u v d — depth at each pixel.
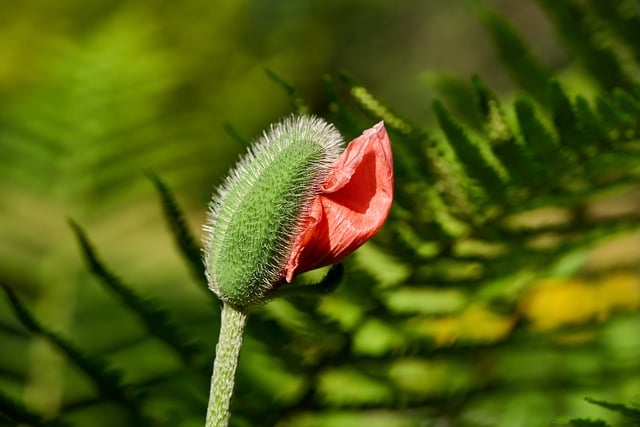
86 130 0.73
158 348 0.50
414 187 0.42
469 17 1.70
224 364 0.31
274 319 0.41
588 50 0.49
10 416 0.39
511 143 0.42
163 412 0.42
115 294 0.41
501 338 0.44
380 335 0.43
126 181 0.73
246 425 0.42
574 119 0.41
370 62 1.64
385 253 0.43
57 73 0.75
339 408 0.43
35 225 0.71
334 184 0.31
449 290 0.43
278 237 0.31
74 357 0.40
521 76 0.47
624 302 0.50
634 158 0.42
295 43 1.35
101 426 0.49
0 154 0.71
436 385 0.44
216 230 0.31
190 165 0.76
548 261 0.43
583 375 0.44
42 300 0.65
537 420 0.43
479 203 0.42
